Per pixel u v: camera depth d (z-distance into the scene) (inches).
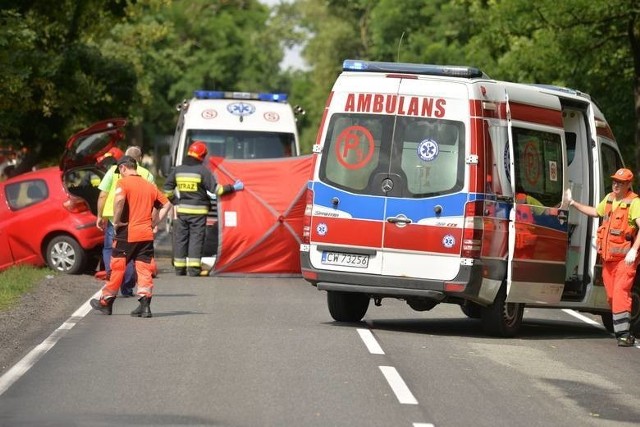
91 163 1226.6
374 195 799.1
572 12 1675.7
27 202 1193.4
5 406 519.8
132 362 637.9
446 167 786.8
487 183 786.8
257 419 499.5
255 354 670.5
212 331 764.0
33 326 786.2
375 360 666.2
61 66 1763.0
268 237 1184.2
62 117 1854.1
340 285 804.0
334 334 767.7
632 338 830.5
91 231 1184.8
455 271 782.5
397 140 796.6
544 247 833.5
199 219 1179.9
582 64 1747.0
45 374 599.8
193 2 4178.2
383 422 504.1
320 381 592.4
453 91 789.9
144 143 4062.5
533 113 831.7
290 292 1046.4
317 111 4151.1
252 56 4306.1
